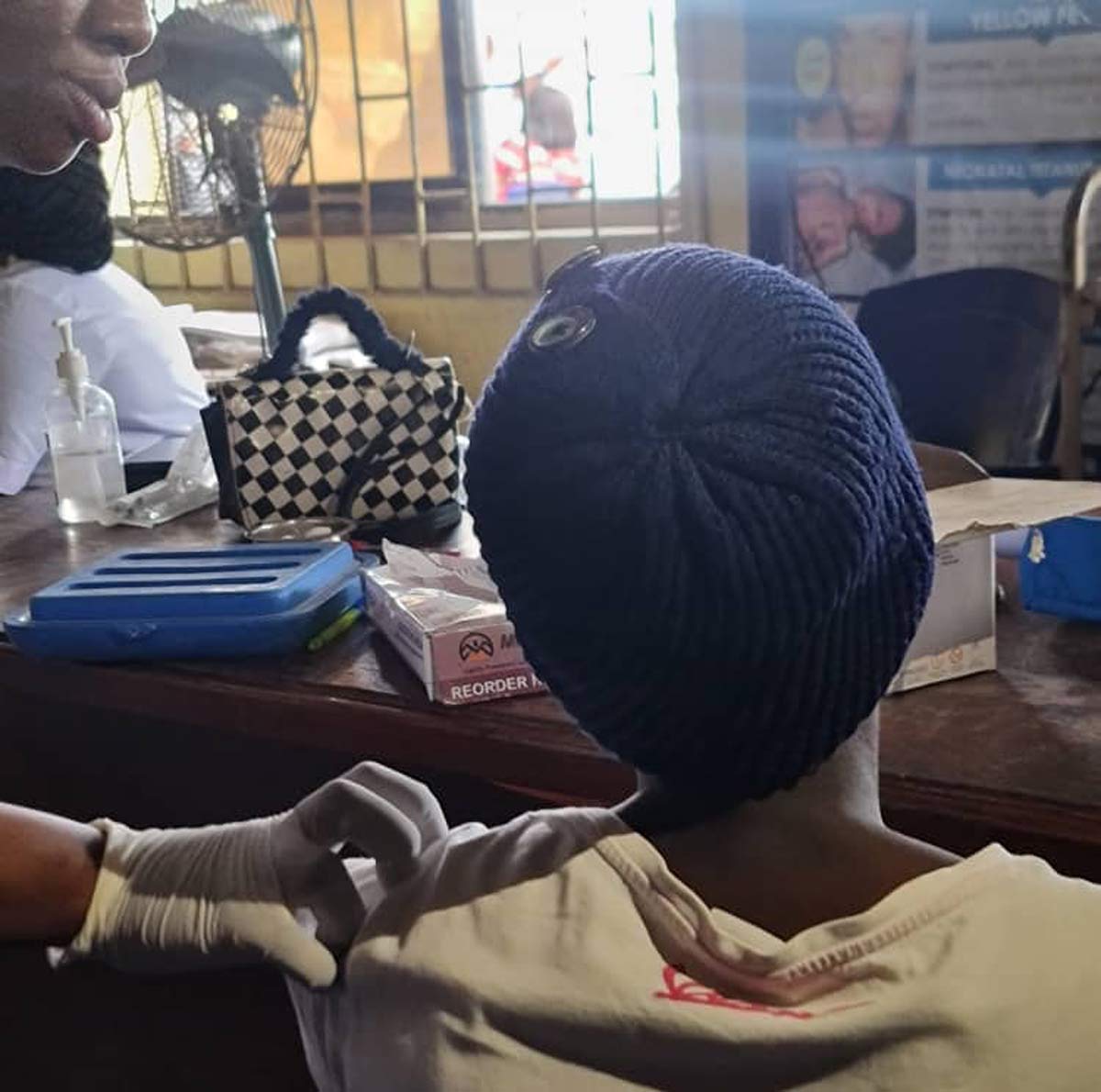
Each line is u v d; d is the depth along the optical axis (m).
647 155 2.85
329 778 1.16
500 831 0.66
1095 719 0.88
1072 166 2.30
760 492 0.54
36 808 1.31
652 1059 0.57
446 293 3.10
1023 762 0.83
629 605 0.55
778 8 2.50
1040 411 2.08
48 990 1.30
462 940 0.61
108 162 2.23
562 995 0.58
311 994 0.69
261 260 1.98
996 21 2.31
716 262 0.58
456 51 3.00
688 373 0.56
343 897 0.69
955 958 0.55
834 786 0.60
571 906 0.60
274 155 1.99
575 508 0.55
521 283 3.00
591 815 0.64
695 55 2.60
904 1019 0.54
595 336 0.57
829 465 0.54
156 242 2.03
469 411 1.52
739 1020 0.55
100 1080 1.30
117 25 0.94
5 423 1.84
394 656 1.09
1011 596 1.10
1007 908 0.56
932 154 2.43
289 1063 1.20
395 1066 0.61
